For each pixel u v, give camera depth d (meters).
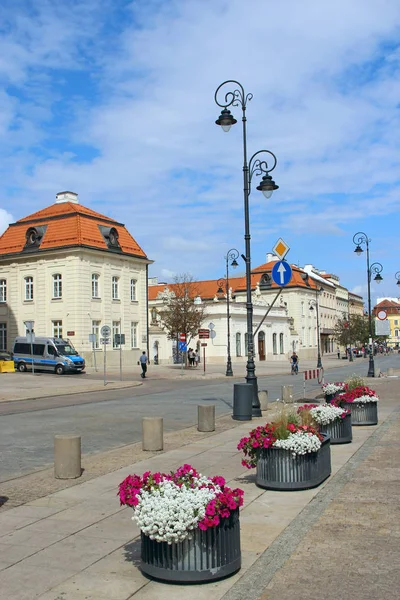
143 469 10.02
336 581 5.14
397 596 4.81
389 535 6.29
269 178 17.58
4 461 11.30
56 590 5.09
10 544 6.27
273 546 6.05
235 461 10.52
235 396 16.50
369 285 39.47
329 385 17.97
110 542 6.30
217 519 5.11
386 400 21.95
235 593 4.97
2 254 52.81
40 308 50.66
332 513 7.16
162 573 5.20
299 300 86.88
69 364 42.47
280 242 16.33
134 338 55.22
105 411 20.12
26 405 22.83
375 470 9.52
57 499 8.15
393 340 155.88
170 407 21.22
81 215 50.81
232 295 72.19
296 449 8.21
